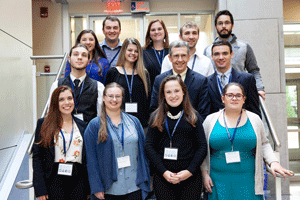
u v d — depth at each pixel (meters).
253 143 2.61
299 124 6.35
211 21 7.46
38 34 7.38
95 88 3.18
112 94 2.66
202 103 3.10
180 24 7.47
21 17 5.29
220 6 6.01
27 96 5.42
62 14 7.42
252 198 2.58
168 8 7.42
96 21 7.54
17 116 4.89
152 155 2.56
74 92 3.08
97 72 3.68
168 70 3.54
